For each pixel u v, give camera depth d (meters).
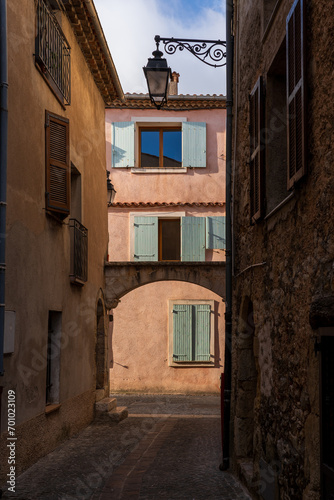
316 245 4.15
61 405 9.45
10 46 7.08
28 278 7.71
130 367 18.42
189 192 18.52
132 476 7.20
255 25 6.68
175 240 18.58
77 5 9.98
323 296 3.96
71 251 10.50
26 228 7.66
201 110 18.75
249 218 6.80
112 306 13.48
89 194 11.95
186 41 8.73
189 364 18.34
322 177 4.01
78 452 8.79
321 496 3.88
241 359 7.39
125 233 18.44
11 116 7.12
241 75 7.69
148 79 9.20
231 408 7.81
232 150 8.36
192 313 18.45
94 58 11.78
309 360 4.24
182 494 6.30
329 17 3.89
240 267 7.57
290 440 4.73
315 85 4.18
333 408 3.76
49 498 6.24
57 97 9.27
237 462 7.14
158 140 19.03
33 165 8.03
